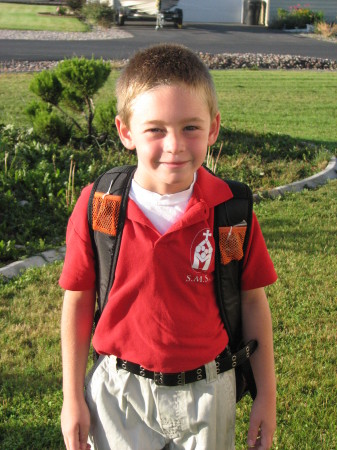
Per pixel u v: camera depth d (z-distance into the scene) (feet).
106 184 5.97
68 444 5.86
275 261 16.61
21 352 12.26
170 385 5.82
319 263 16.58
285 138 30.73
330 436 9.89
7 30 84.53
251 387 6.49
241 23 114.11
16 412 10.52
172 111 5.35
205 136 5.62
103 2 100.12
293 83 50.88
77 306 6.20
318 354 12.17
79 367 6.12
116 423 5.95
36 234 18.94
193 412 5.87
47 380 11.34
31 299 14.55
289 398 10.81
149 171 5.64
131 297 5.79
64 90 26.84
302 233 18.90
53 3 135.33
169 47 5.83
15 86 43.98
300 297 14.55
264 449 6.17
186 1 112.78
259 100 42.91
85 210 6.00
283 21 102.63
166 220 5.79
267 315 6.44
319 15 102.58
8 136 27.09
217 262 5.89
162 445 6.06
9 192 20.72
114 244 5.81
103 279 5.94
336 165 26.94
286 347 12.48
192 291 5.78
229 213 5.90
